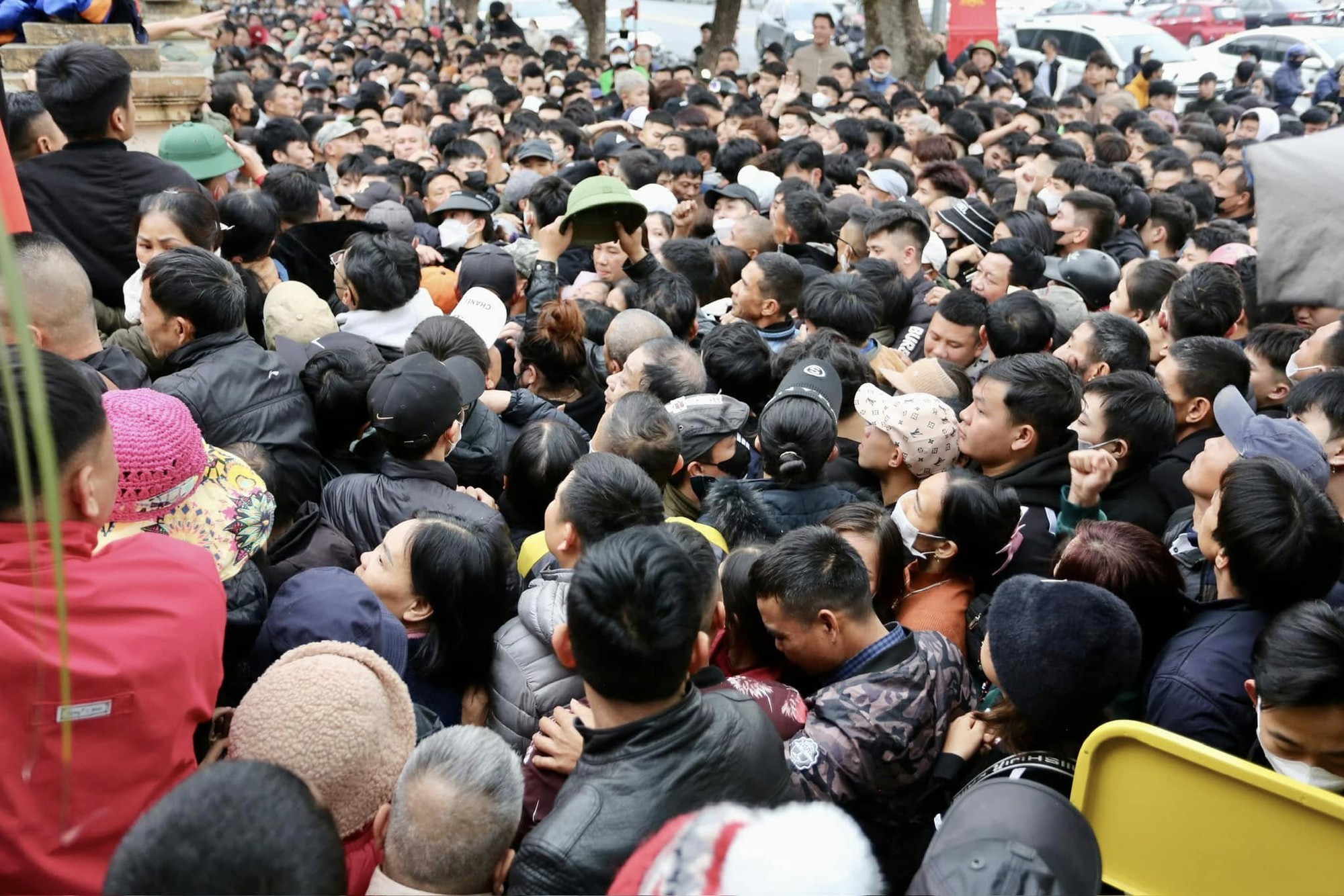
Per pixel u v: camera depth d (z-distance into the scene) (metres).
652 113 9.15
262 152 7.12
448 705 2.34
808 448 2.99
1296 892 1.60
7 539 1.53
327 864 1.23
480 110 9.13
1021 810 1.48
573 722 1.99
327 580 2.15
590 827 1.57
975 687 2.58
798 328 4.49
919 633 2.34
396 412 2.72
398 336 3.72
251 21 21.31
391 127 9.23
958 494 2.68
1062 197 6.32
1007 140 9.16
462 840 1.55
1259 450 2.65
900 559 2.61
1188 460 3.32
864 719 2.10
